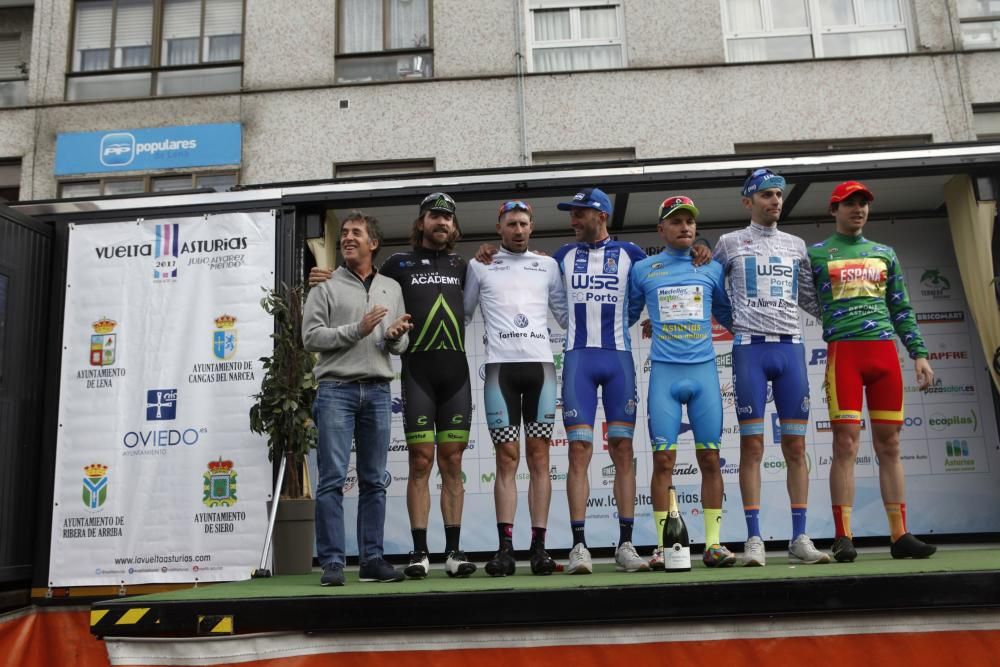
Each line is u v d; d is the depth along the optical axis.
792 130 9.28
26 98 10.98
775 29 9.77
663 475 4.06
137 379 5.36
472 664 3.04
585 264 4.29
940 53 9.38
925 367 4.30
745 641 3.01
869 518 6.11
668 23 9.56
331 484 3.66
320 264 5.53
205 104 9.82
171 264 5.48
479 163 9.41
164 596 3.17
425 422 4.05
